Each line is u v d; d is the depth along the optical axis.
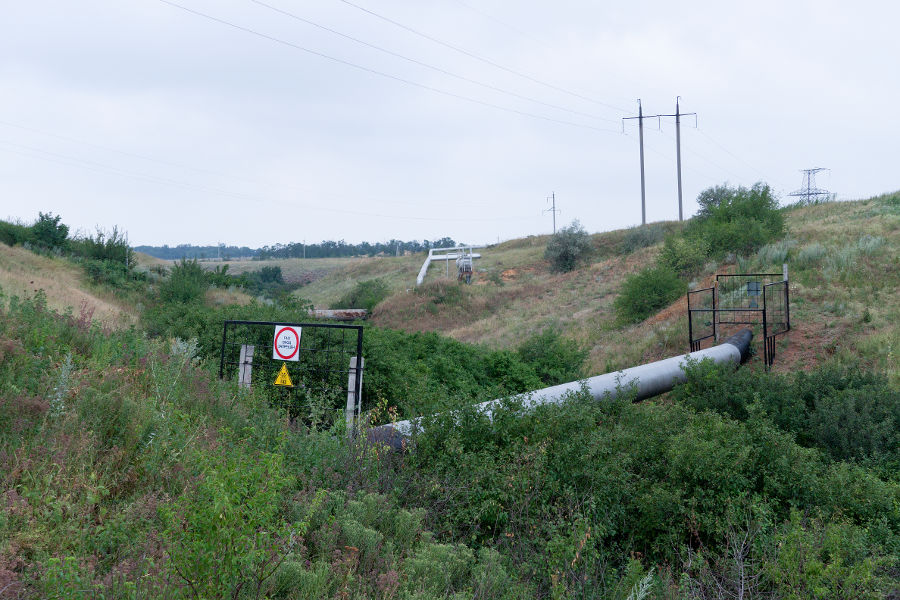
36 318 8.43
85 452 4.98
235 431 6.75
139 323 16.64
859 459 9.45
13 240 31.47
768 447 8.17
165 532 3.36
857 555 6.20
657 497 7.14
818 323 17.89
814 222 32.94
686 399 12.27
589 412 8.59
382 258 103.00
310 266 156.50
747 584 5.96
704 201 55.22
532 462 7.14
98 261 32.03
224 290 36.09
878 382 11.66
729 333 19.11
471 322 40.66
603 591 5.74
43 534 3.87
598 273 42.28
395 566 4.66
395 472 7.01
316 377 10.68
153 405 6.22
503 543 6.23
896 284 19.50
